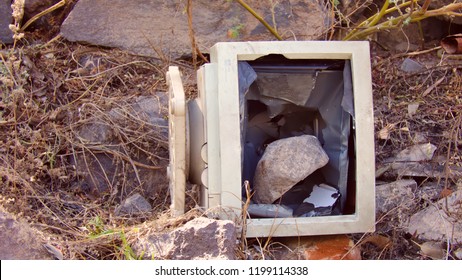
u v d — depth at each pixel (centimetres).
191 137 166
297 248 166
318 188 169
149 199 195
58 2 221
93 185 195
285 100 167
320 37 218
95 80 210
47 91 206
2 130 197
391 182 192
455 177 192
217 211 159
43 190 190
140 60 216
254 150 170
